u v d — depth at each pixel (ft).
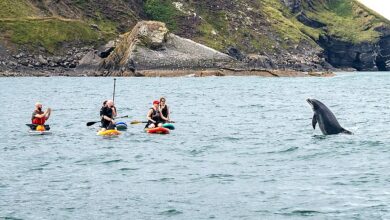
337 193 109.81
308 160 141.08
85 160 145.28
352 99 369.50
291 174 126.00
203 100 368.89
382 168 128.98
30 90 513.45
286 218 96.12
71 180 123.03
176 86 586.86
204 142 173.27
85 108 309.63
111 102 195.93
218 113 271.08
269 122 226.38
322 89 518.37
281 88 540.52
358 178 120.57
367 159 139.54
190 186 116.88
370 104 318.86
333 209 100.22
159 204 104.47
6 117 259.60
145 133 194.59
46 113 205.36
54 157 149.89
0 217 97.55
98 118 251.60
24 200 107.34
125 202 106.01
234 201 105.81
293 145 162.09
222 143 170.71
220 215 98.22
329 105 314.14
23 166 138.10
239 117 249.55
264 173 127.65
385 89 516.32
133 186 117.39
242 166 135.64
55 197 109.40
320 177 122.52
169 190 114.01
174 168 134.51
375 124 210.79
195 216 97.86
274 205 103.04
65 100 377.30
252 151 155.33
